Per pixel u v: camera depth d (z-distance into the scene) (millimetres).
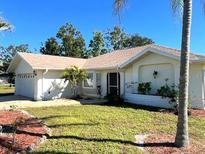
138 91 19141
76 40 50875
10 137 8883
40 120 12211
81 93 24578
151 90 18844
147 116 13445
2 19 12688
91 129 10469
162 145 8508
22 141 8445
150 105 17609
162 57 17516
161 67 18172
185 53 8320
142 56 18828
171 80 17438
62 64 24031
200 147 8336
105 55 27688
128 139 9094
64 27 50688
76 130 10258
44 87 22156
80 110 15445
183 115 8328
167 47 20281
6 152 7422
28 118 12586
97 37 48938
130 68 20188
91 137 9242
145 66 19344
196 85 15773
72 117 13047
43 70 21984
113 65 20797
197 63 15586
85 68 23703
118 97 19953
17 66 26453
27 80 24406
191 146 8406
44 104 18719
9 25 13078
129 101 19703
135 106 17297
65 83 23547
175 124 11656
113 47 49500
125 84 20562
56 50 51156
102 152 7715
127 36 50312
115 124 11477
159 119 12727
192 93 15930
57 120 12234
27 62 22312
